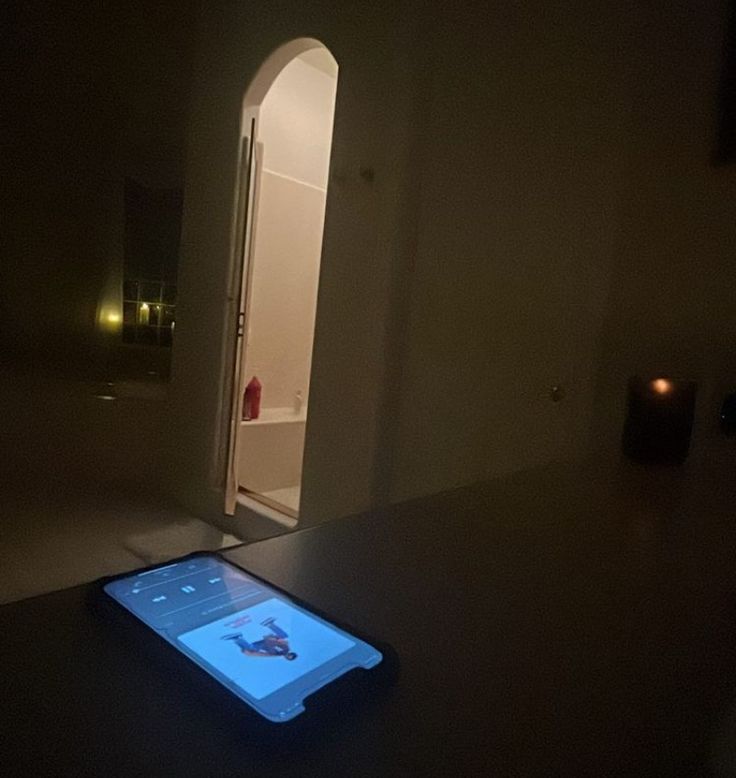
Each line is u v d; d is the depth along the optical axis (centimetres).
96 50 289
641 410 91
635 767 28
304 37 187
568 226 121
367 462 164
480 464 140
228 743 28
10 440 251
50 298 331
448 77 148
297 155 281
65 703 30
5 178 326
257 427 260
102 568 171
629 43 110
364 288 166
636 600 47
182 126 256
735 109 92
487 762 28
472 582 49
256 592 41
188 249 239
